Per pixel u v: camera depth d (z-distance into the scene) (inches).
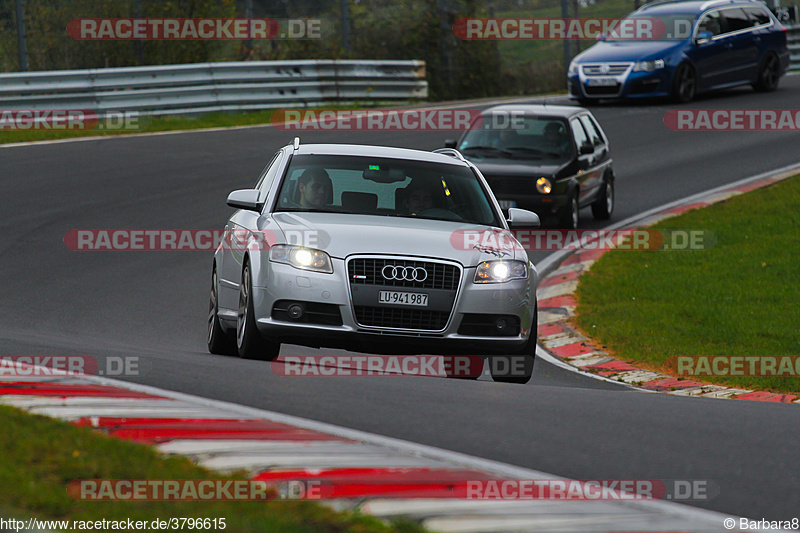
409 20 4387.3
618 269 1987.0
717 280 1872.5
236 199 1228.5
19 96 3134.8
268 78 3649.1
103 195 2349.9
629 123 3575.3
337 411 861.2
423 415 865.5
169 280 1765.5
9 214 2142.0
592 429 849.5
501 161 2263.8
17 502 535.5
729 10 3966.5
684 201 2581.2
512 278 1136.8
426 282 1100.5
